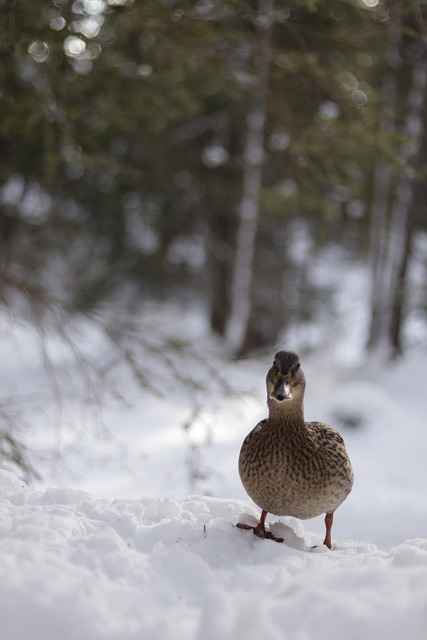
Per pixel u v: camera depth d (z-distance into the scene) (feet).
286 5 23.68
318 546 12.90
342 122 24.22
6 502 12.62
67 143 23.39
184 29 21.97
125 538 11.79
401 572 9.87
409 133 41.96
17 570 9.36
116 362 25.64
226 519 13.44
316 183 30.50
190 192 46.57
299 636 8.68
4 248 30.66
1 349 41.60
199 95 35.65
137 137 39.65
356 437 31.78
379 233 47.01
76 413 33.91
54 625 8.66
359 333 57.62
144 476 27.55
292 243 55.06
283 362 11.92
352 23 26.48
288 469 11.78
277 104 24.79
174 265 52.13
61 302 24.75
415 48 43.55
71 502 13.21
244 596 9.20
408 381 41.42
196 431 33.19
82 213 43.34
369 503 23.35
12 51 20.59
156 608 9.41
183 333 50.62
